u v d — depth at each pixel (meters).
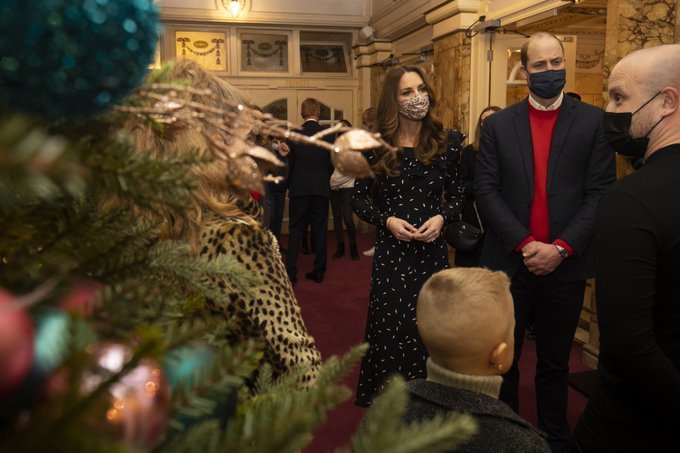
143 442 0.32
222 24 8.41
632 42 3.25
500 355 1.26
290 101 8.84
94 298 0.35
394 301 2.52
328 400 0.37
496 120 2.53
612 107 1.46
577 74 7.49
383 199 2.58
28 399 0.28
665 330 1.27
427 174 2.52
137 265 0.43
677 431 1.25
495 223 2.44
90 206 0.40
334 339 4.18
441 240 2.58
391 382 0.33
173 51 8.31
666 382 1.21
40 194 0.31
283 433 0.34
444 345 1.24
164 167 0.35
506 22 5.30
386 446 0.29
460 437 0.31
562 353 2.46
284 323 0.93
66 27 0.27
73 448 0.26
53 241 0.40
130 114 0.42
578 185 2.39
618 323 1.22
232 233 0.91
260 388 0.60
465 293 1.24
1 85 0.28
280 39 8.76
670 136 1.36
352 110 9.06
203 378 0.34
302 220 5.72
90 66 0.28
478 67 5.71
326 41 9.02
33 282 0.35
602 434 1.35
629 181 1.28
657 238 1.21
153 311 0.40
